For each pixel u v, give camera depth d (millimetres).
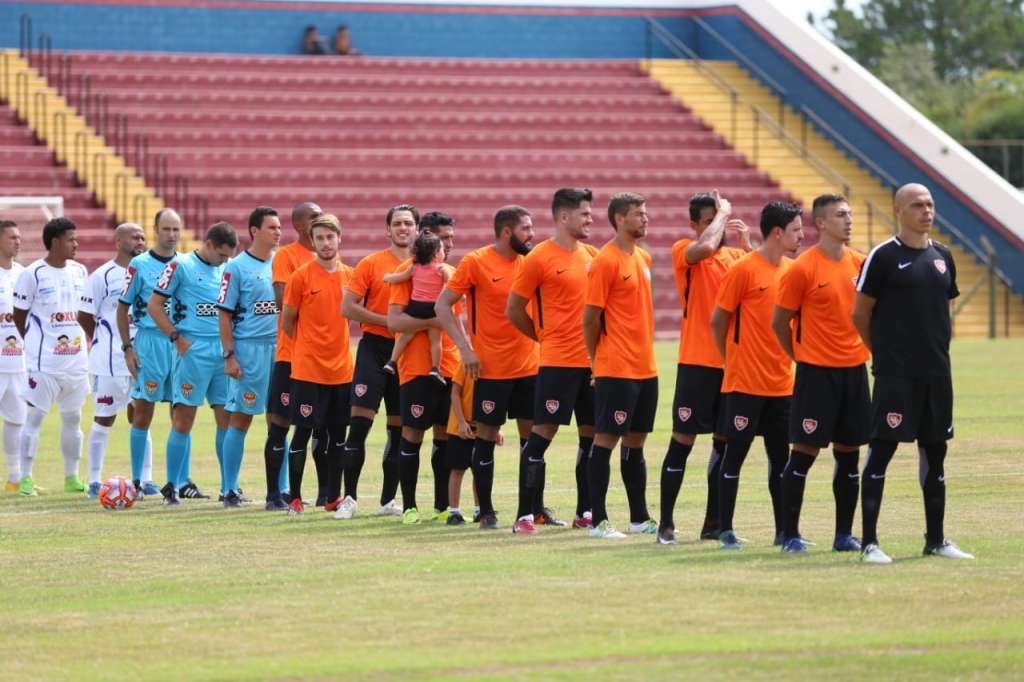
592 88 71062
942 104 96125
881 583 14922
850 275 16953
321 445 22062
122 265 23844
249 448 29406
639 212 18109
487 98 68375
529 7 74688
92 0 67625
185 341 22250
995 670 11625
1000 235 63344
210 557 17172
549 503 22062
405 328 19812
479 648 12477
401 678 11578
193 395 22594
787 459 17938
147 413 23328
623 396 18281
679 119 69312
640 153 66188
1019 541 17594
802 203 64812
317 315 21125
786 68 71438
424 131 65625
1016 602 13961
